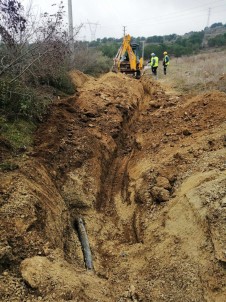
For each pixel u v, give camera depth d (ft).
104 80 44.75
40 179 17.70
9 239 12.98
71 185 20.75
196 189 16.63
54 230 15.21
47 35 26.84
